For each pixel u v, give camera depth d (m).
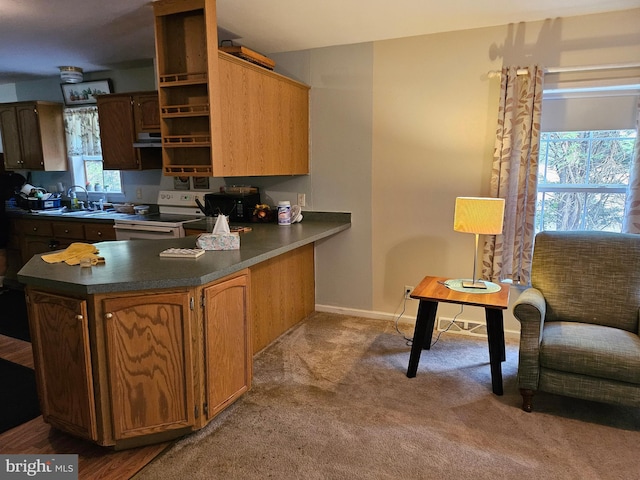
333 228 3.45
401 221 3.63
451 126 3.37
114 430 1.98
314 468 1.95
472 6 2.77
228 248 2.54
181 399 2.07
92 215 4.28
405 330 3.56
